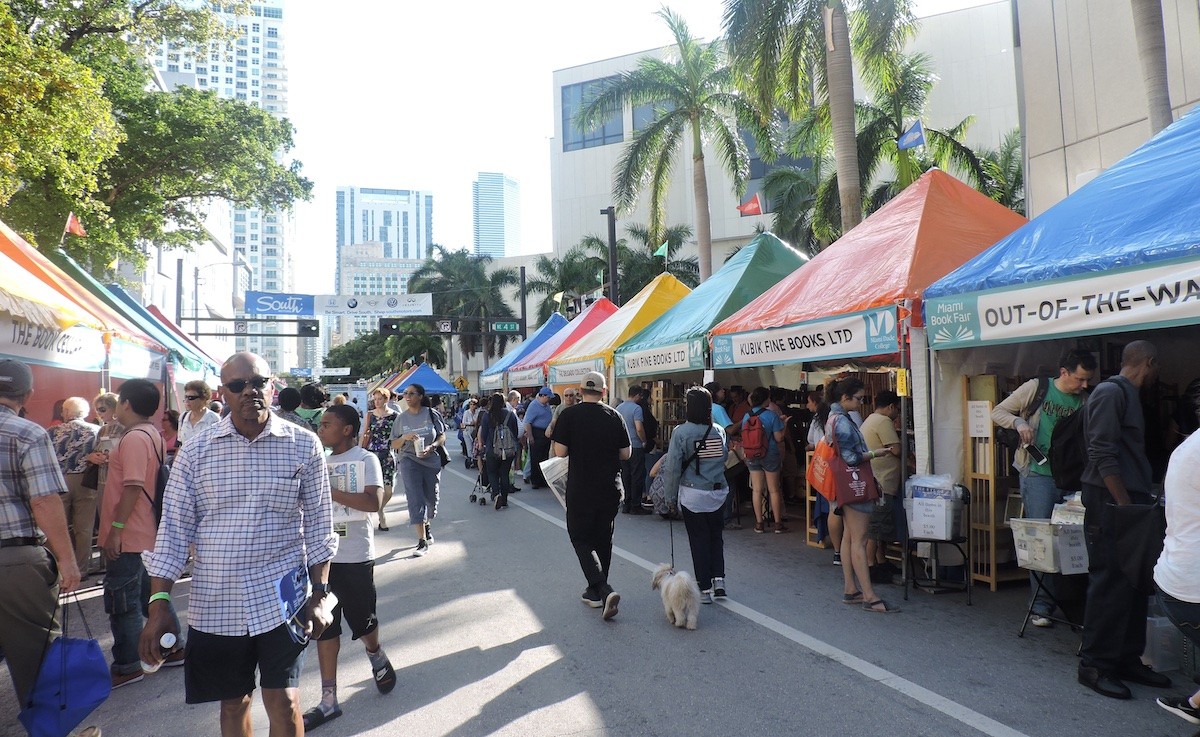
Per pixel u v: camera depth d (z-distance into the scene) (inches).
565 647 217.3
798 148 1034.7
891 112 964.0
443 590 288.5
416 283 2625.5
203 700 117.0
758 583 284.5
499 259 3169.3
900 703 170.9
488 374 1097.4
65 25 699.4
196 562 117.6
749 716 166.6
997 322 241.3
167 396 512.4
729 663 199.8
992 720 160.9
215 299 3432.6
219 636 115.6
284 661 120.4
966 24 1886.1
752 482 398.3
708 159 2299.5
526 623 241.8
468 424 869.8
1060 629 223.5
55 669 140.9
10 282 246.7
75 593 157.3
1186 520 139.9
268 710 121.6
